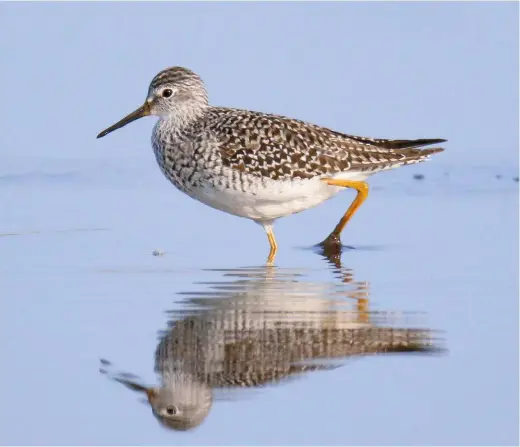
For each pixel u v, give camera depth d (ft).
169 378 36.70
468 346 39.58
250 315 42.98
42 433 32.91
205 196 54.19
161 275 48.78
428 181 67.51
